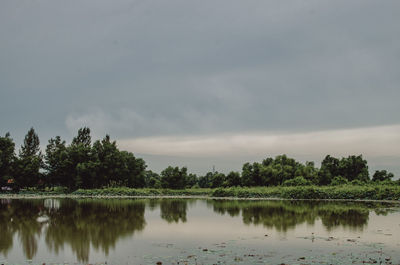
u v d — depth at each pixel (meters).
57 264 16.52
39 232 25.64
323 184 81.81
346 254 17.75
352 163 85.19
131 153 99.12
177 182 93.00
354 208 41.97
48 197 71.81
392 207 43.16
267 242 21.05
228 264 15.87
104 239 22.64
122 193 81.19
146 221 31.36
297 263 15.99
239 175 86.44
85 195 80.19
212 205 49.00
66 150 92.56
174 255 17.81
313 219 31.52
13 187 86.06
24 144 106.44
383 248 19.16
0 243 21.64
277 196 65.50
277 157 89.00
